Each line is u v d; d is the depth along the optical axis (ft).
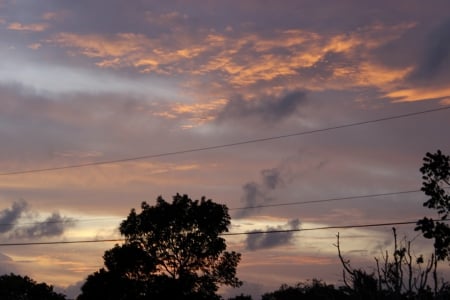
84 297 269.44
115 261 266.98
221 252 268.62
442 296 77.56
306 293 242.17
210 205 268.41
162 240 267.39
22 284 472.85
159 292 255.50
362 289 81.05
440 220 118.42
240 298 366.84
